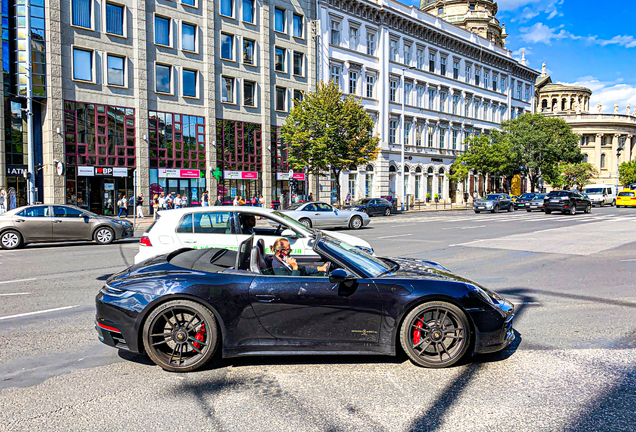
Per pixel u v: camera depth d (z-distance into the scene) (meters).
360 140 30.09
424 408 3.35
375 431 3.01
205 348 4.02
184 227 7.04
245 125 32.62
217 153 30.95
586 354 4.48
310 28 36.06
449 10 62.72
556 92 85.81
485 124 55.53
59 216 13.90
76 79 24.98
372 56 40.25
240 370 4.10
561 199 30.12
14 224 13.19
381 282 4.13
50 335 5.14
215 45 30.77
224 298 4.00
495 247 13.01
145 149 27.47
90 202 25.92
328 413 3.27
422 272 4.55
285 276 4.15
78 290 7.54
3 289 7.61
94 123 25.70
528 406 3.38
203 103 30.25
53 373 4.04
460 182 51.62
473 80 53.53
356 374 4.00
